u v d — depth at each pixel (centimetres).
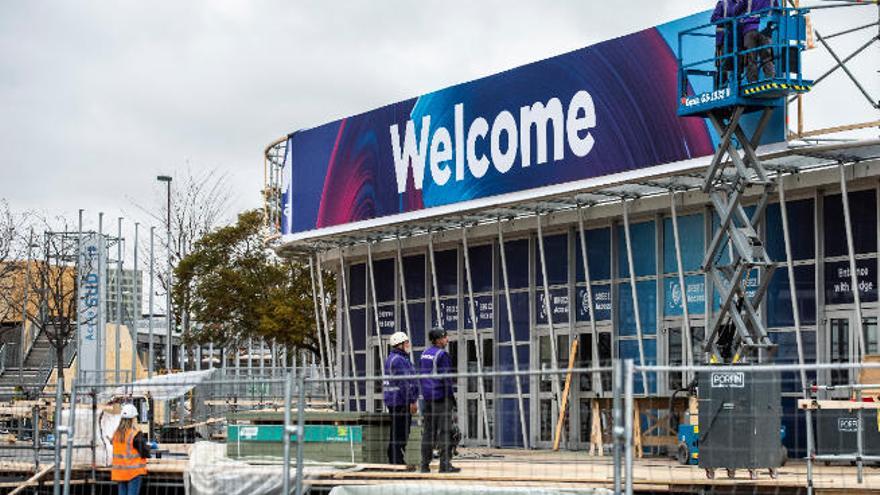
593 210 2447
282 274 4184
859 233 2045
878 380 1948
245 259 4250
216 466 1755
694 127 2106
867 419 1719
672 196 2261
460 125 2575
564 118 2355
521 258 2647
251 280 4238
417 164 2681
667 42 2169
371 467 1753
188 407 2602
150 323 3988
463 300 2789
